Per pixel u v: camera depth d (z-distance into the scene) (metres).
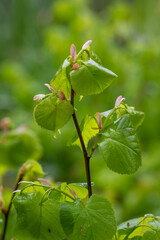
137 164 0.60
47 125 0.59
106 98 1.96
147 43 2.21
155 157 1.87
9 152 0.98
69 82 0.60
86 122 0.65
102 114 0.65
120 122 0.62
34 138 0.99
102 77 0.59
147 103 2.06
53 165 2.13
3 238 0.79
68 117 0.59
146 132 2.05
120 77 2.03
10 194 0.85
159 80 2.10
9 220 0.86
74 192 0.64
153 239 0.63
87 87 0.59
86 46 0.61
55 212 0.61
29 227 0.61
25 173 0.78
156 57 2.10
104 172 1.87
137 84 2.07
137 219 0.66
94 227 0.59
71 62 0.60
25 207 0.61
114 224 0.59
